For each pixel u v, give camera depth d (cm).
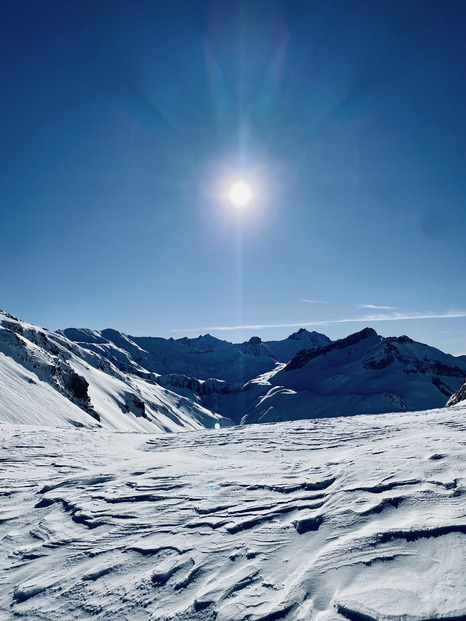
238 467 859
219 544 459
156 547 475
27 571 458
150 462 973
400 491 514
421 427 1245
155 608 354
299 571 369
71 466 1004
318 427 1551
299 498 591
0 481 860
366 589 318
